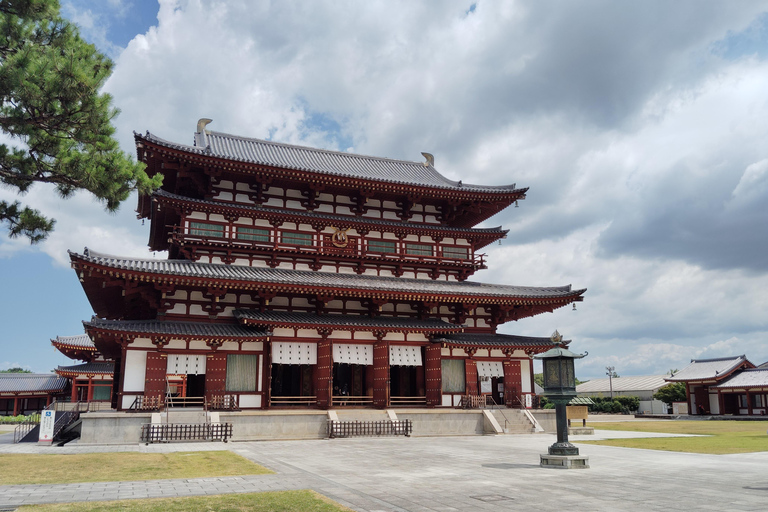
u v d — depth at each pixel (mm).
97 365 71062
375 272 47188
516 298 44812
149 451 26031
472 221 55406
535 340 45875
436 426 39375
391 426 37000
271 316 38344
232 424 32500
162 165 41750
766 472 20062
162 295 37219
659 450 28922
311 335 39938
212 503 13508
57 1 19016
